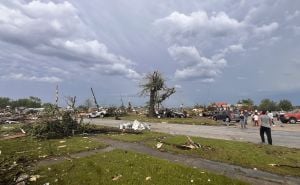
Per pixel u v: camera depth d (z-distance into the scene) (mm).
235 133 24000
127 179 8984
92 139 19047
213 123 36438
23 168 8555
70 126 22406
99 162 11375
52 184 8539
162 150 14570
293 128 29375
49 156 12859
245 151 13953
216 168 10875
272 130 27172
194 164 11531
